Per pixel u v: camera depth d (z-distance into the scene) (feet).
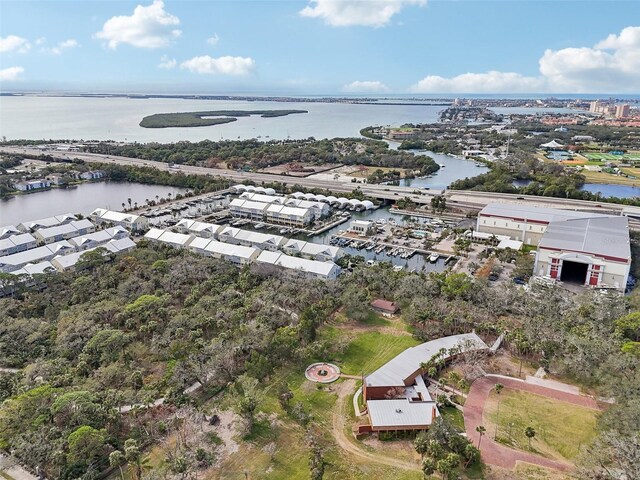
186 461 195.11
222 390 261.44
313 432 227.40
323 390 262.47
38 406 224.74
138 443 214.69
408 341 315.99
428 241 543.39
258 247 509.35
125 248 478.18
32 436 208.54
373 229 586.86
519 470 203.62
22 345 294.05
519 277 430.61
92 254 439.63
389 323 341.82
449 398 253.85
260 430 229.04
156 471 196.95
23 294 376.89
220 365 265.75
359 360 293.64
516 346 294.25
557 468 204.85
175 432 224.94
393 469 204.74
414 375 264.72
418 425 225.35
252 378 255.09
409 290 365.20
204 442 219.41
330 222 642.63
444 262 490.08
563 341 289.33
